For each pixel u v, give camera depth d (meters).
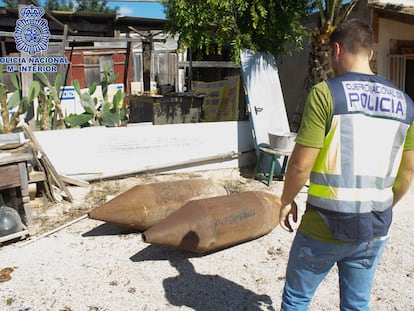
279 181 6.53
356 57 2.10
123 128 6.25
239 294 3.35
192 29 6.94
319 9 7.28
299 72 10.01
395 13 8.32
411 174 2.22
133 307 3.15
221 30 6.98
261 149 6.48
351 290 2.28
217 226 3.82
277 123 7.18
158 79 13.52
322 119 2.01
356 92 2.01
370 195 2.05
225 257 3.98
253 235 4.17
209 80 13.78
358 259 2.20
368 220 2.05
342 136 2.01
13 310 3.08
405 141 2.15
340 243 2.09
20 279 3.51
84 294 3.32
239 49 6.96
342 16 7.34
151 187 4.43
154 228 3.56
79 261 3.87
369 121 2.01
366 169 2.03
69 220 4.82
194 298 3.29
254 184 6.37
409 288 3.43
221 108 8.69
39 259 3.89
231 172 6.93
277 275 3.67
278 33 7.29
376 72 8.69
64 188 5.37
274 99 7.32
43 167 5.29
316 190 2.12
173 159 6.65
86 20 12.49
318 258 2.17
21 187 4.42
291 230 2.33
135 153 6.38
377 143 2.03
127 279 3.56
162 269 3.74
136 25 13.25
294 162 2.08
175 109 7.92
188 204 3.94
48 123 8.14
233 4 6.88
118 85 12.68
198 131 6.75
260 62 7.39
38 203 5.25
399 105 2.07
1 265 3.75
